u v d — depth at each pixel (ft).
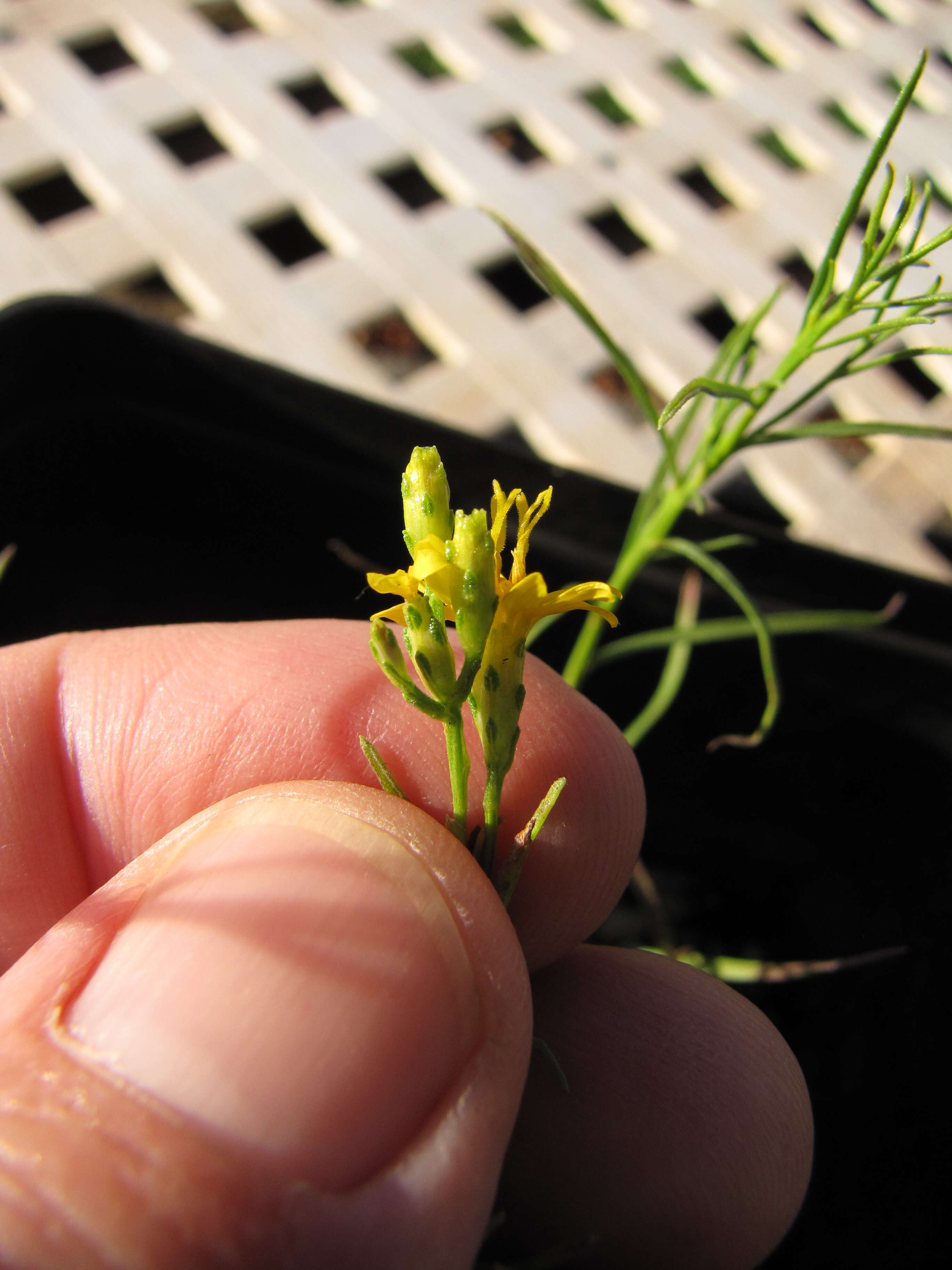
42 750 0.19
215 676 0.19
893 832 0.25
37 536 0.25
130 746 0.19
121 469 0.25
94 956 0.15
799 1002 0.24
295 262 0.41
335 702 0.19
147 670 0.19
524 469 0.24
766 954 0.24
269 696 0.19
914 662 0.23
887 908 0.24
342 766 0.19
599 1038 0.19
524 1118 0.19
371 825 0.15
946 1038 0.22
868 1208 0.21
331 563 0.26
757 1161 0.19
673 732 0.26
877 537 0.33
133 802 0.19
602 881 0.18
